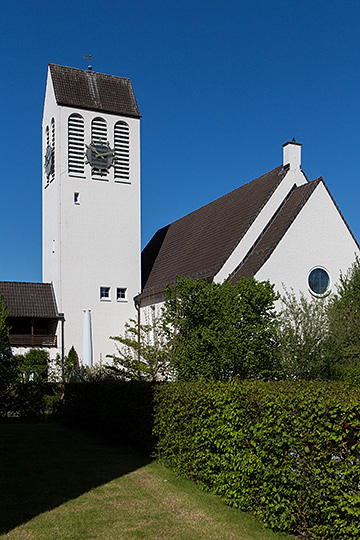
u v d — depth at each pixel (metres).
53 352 33.66
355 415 6.72
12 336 33.06
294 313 20.06
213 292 17.02
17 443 16.03
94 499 9.50
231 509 8.78
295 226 26.03
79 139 35.28
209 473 9.85
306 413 7.38
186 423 10.73
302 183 29.12
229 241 28.53
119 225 35.91
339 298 24.14
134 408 14.30
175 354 16.55
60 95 34.97
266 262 25.30
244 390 8.75
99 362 30.72
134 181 36.53
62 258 34.34
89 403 19.02
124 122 36.53
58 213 34.47
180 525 8.05
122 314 35.47
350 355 19.56
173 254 36.09
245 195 31.84
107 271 35.34
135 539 7.51
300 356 18.67
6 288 34.53
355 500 6.53
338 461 6.92
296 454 7.55
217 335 16.27
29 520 8.34
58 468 12.22
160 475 11.25
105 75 37.03
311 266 26.08
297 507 7.44
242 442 8.70
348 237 27.02
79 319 34.38
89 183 35.38
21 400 22.70
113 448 15.02
